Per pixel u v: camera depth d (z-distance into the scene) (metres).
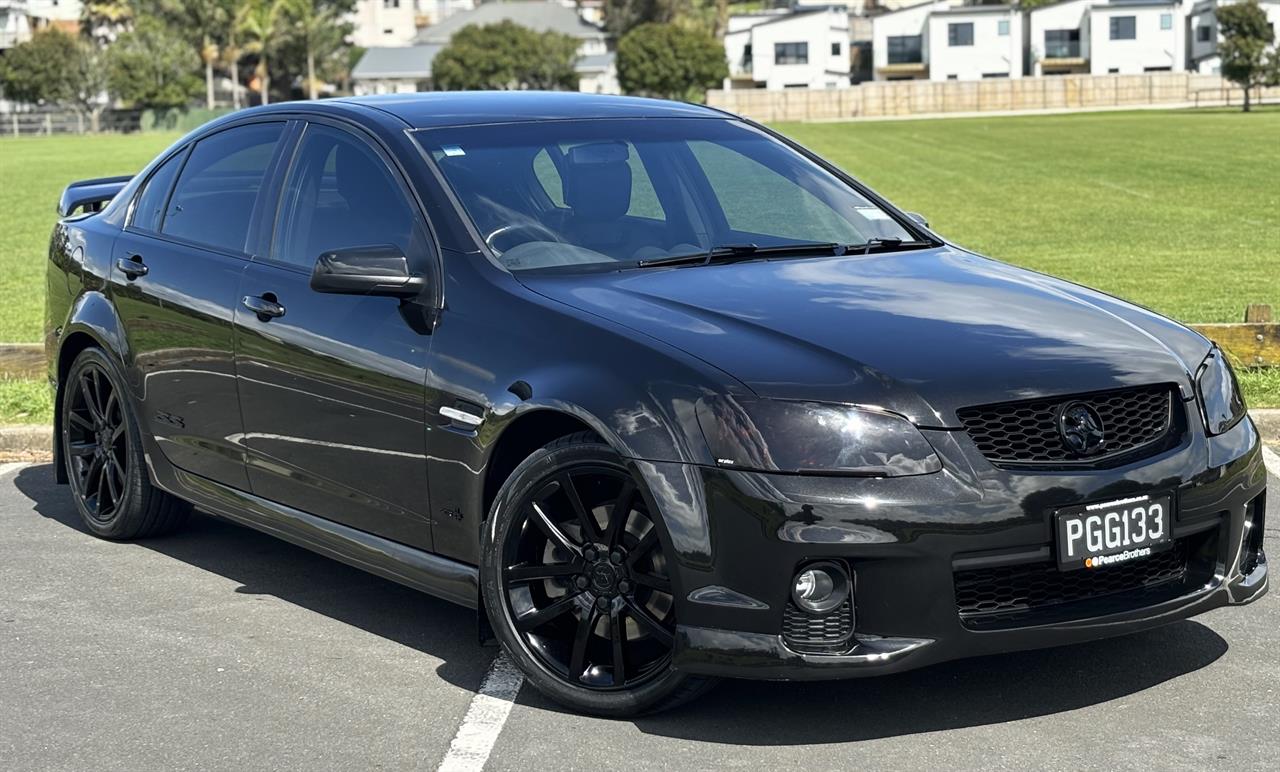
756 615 3.52
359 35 153.62
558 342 3.90
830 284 4.18
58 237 5.97
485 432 3.97
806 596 3.51
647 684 3.76
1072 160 33.97
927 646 3.50
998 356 3.71
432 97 5.12
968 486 3.49
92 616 4.81
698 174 4.85
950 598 3.50
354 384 4.38
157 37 93.69
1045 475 3.55
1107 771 3.48
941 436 3.52
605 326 3.86
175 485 5.30
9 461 7.19
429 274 4.27
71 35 94.94
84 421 5.79
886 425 3.51
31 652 4.48
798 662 3.50
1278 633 4.44
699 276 4.22
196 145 5.46
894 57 100.31
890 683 4.04
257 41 106.69
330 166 4.79
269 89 115.50
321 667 4.31
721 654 3.55
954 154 38.09
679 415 3.61
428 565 4.26
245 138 5.22
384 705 4.01
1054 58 96.50
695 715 3.86
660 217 4.60
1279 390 7.43
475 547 4.12
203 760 3.68
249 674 4.27
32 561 5.45
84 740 3.81
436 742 3.75
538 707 3.96
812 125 70.50
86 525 5.86
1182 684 4.02
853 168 32.78
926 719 3.80
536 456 3.87
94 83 91.38
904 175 30.14
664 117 5.14
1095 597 3.75
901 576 3.48
